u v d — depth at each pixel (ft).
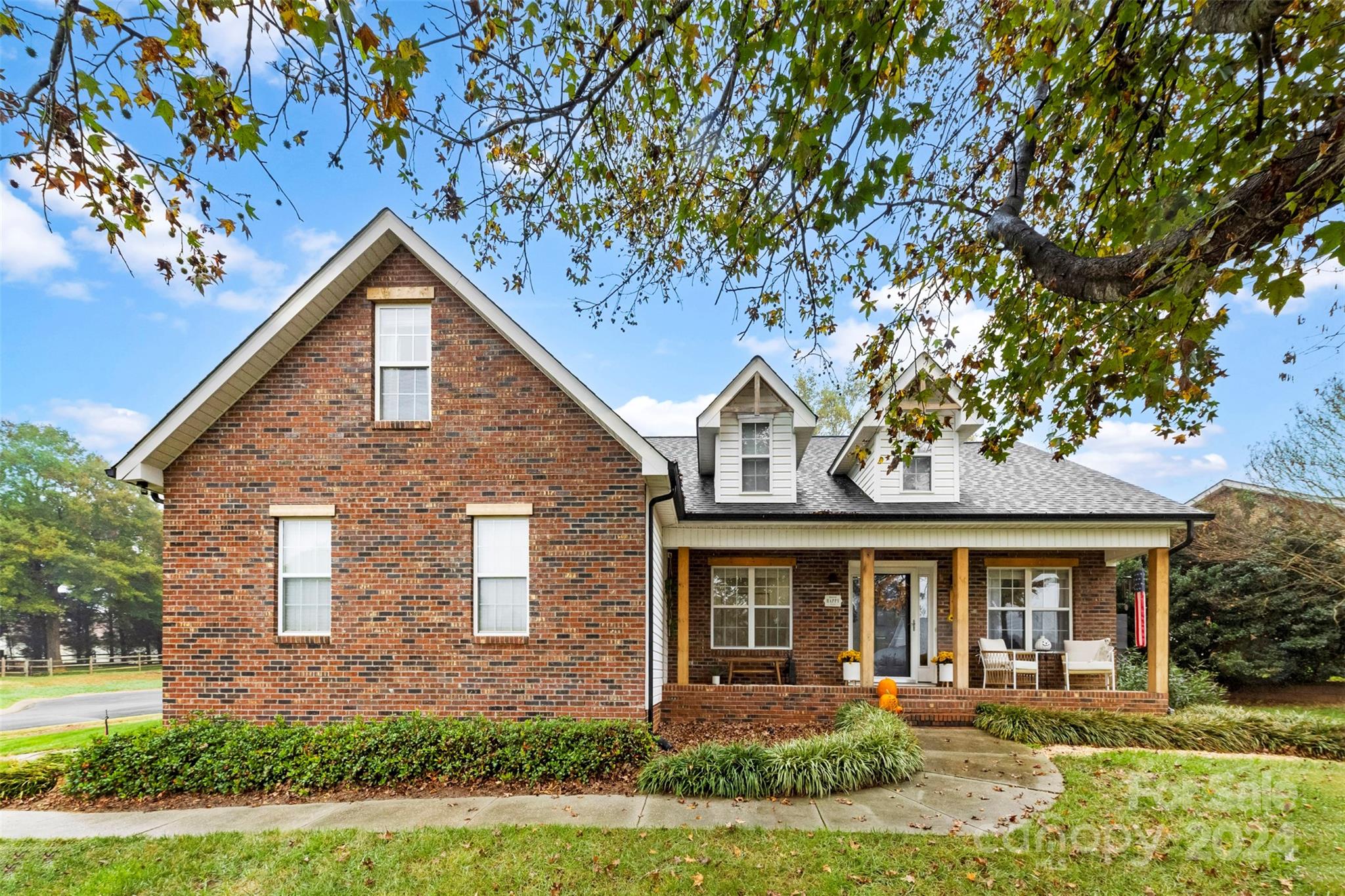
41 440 157.58
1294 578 56.75
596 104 14.38
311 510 31.24
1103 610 44.93
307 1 10.41
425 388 32.55
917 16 12.22
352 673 30.60
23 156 11.27
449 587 31.01
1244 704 53.06
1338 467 51.34
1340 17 10.64
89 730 48.78
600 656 30.60
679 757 25.36
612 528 31.19
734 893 16.80
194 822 22.31
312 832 21.02
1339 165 9.00
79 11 10.80
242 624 30.83
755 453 43.09
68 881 18.26
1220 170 12.59
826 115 11.93
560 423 31.65
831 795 23.94
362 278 32.40
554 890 17.10
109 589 157.79
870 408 19.79
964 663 38.52
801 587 45.60
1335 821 21.45
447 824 21.53
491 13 12.59
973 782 25.52
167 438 30.37
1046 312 17.06
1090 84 14.16
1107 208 15.79
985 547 39.73
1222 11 10.78
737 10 13.02
